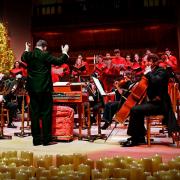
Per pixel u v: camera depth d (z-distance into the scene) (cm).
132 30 1432
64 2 1567
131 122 510
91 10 1468
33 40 1517
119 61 1095
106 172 257
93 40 1476
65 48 552
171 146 502
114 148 488
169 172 248
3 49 1167
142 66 1009
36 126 534
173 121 492
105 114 710
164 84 497
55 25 1484
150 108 499
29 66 539
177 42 1377
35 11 1539
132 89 529
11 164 284
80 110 592
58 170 264
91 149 480
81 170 265
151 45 1411
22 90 643
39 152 457
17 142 566
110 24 1435
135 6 1427
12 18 1488
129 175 254
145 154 427
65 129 564
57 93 571
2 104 633
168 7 1388
